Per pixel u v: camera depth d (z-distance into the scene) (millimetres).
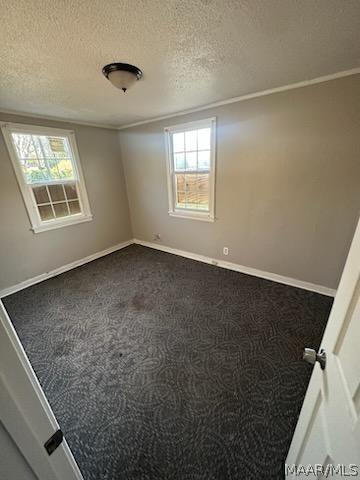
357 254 606
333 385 616
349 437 479
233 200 2861
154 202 3820
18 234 2807
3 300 2625
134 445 1203
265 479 1045
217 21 1123
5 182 2623
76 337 2008
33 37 1193
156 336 1984
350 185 2051
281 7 1033
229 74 1785
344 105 1894
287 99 2131
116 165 3865
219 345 1851
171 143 3254
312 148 2145
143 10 1022
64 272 3295
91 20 1080
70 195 3346
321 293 2504
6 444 459
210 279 2934
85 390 1519
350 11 1061
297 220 2445
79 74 1687
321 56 1533
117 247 4168
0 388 426
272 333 1954
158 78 1809
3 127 2502
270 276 2863
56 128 2975
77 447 1207
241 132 2512
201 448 1174
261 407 1359
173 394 1465
